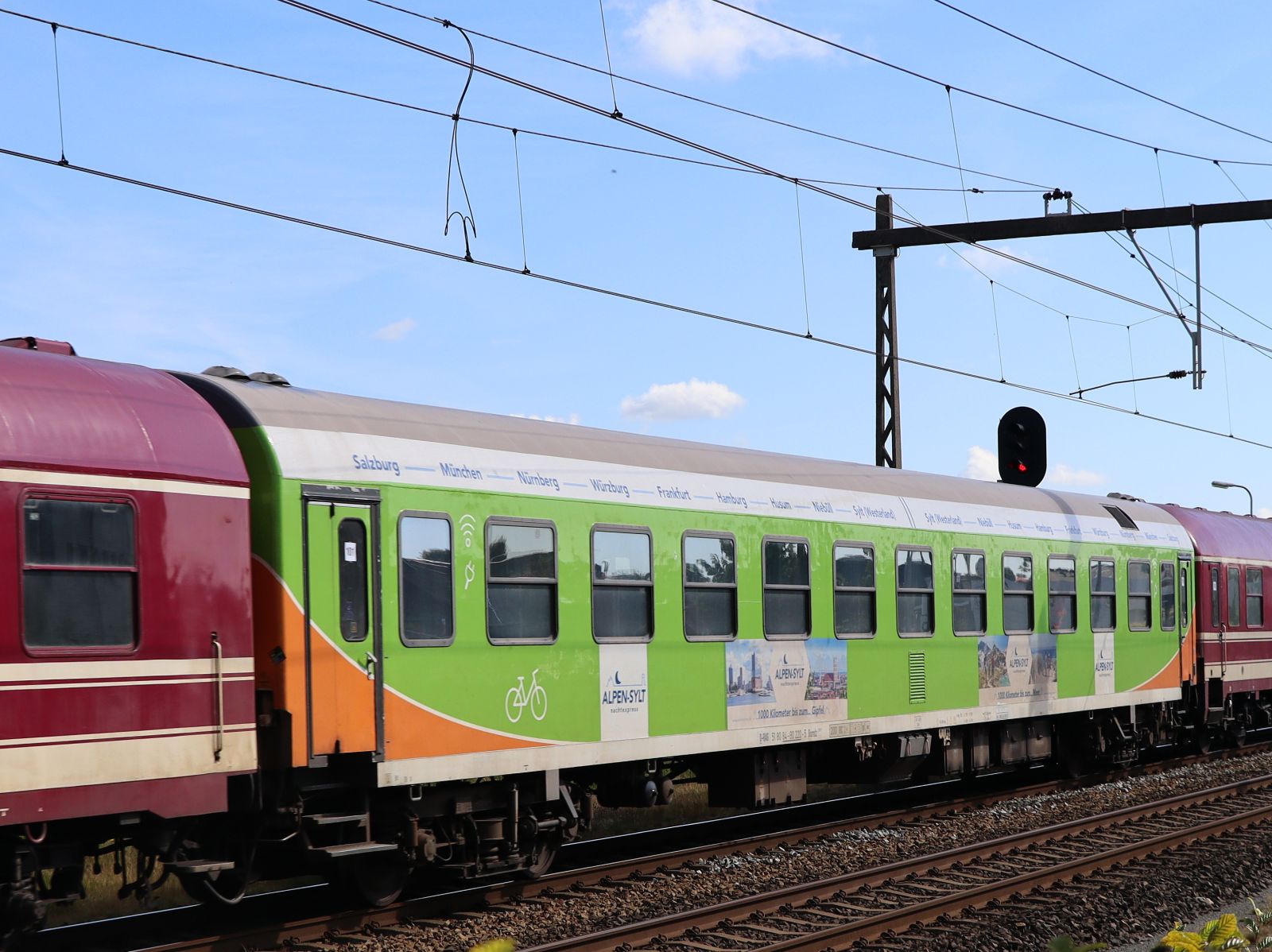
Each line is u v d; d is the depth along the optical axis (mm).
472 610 10836
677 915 9812
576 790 12219
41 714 7906
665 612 12695
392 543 10227
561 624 11625
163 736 8508
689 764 14125
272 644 9375
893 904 10703
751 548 13742
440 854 10867
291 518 9484
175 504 8703
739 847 13055
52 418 8195
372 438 10289
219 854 9492
